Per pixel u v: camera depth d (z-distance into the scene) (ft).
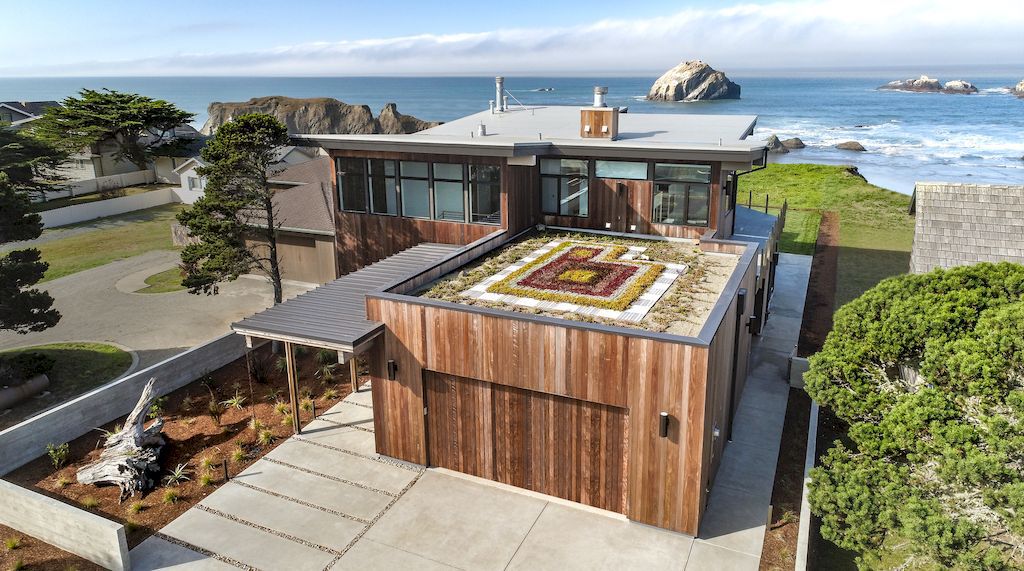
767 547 37.22
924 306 38.47
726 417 45.85
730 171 57.72
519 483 43.01
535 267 52.54
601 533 38.63
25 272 55.31
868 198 130.52
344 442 48.62
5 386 56.13
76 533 36.73
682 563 36.01
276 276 66.64
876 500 30.53
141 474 43.34
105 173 160.35
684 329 39.70
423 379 43.55
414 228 65.67
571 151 61.00
